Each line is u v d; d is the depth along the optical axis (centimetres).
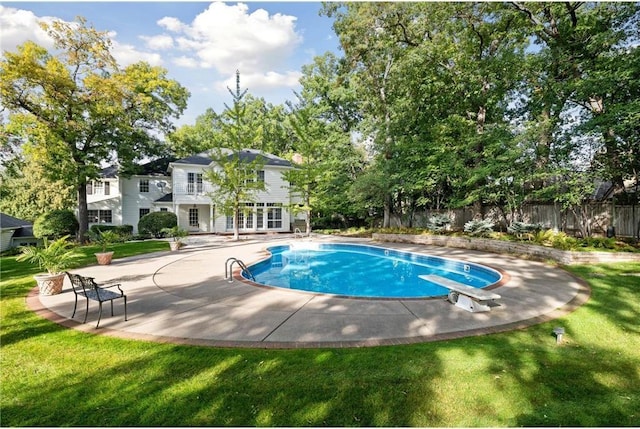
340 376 338
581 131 1095
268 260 1247
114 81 1883
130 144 2356
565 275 823
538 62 1340
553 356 382
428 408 288
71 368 362
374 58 2112
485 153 1399
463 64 1572
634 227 1248
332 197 2411
